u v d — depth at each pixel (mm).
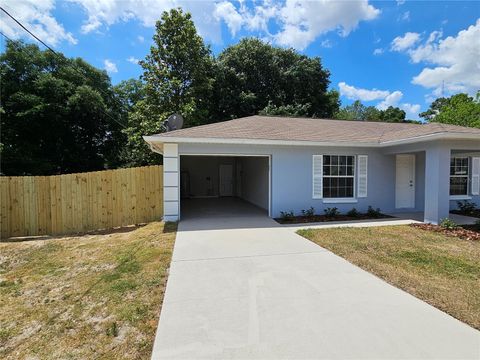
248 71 23484
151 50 19359
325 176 9789
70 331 2955
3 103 17125
